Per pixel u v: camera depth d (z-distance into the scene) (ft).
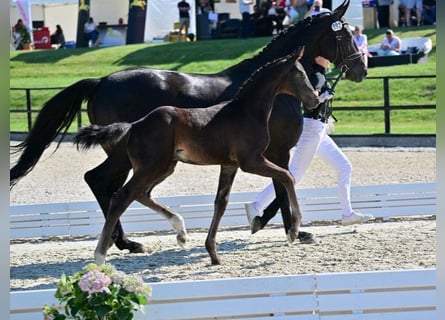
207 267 37.58
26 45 148.46
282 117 41.27
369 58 112.47
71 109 41.27
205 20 138.51
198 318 26.89
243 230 49.57
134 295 25.31
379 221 51.49
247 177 68.54
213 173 72.23
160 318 26.78
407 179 63.67
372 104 100.68
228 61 123.13
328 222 51.67
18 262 40.68
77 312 25.02
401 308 27.37
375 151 80.53
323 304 27.22
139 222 49.85
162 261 39.50
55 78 127.24
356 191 51.83
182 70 121.80
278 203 42.60
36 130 41.04
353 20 125.08
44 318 25.52
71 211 50.01
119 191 35.99
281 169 36.86
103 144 35.53
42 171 76.28
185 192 62.08
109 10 144.56
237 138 36.19
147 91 40.75
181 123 35.81
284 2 131.85
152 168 35.63
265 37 132.87
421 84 104.53
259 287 27.14
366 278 27.45
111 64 131.03
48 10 154.10
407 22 129.90
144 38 142.92
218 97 41.42
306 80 37.35
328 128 45.55
